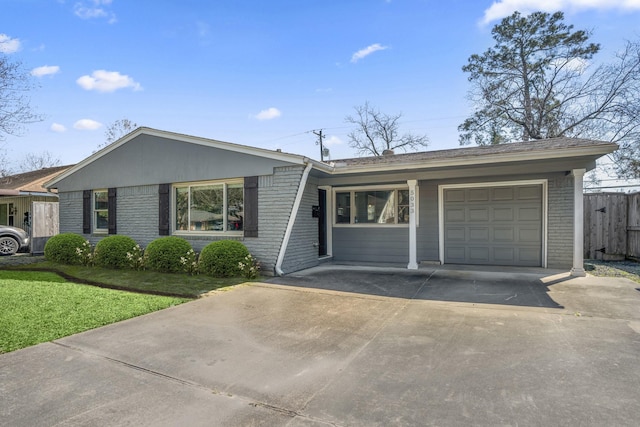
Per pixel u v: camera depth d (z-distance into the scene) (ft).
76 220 37.83
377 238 32.30
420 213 31.12
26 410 8.29
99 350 12.01
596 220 33.14
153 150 32.09
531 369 10.14
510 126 70.33
